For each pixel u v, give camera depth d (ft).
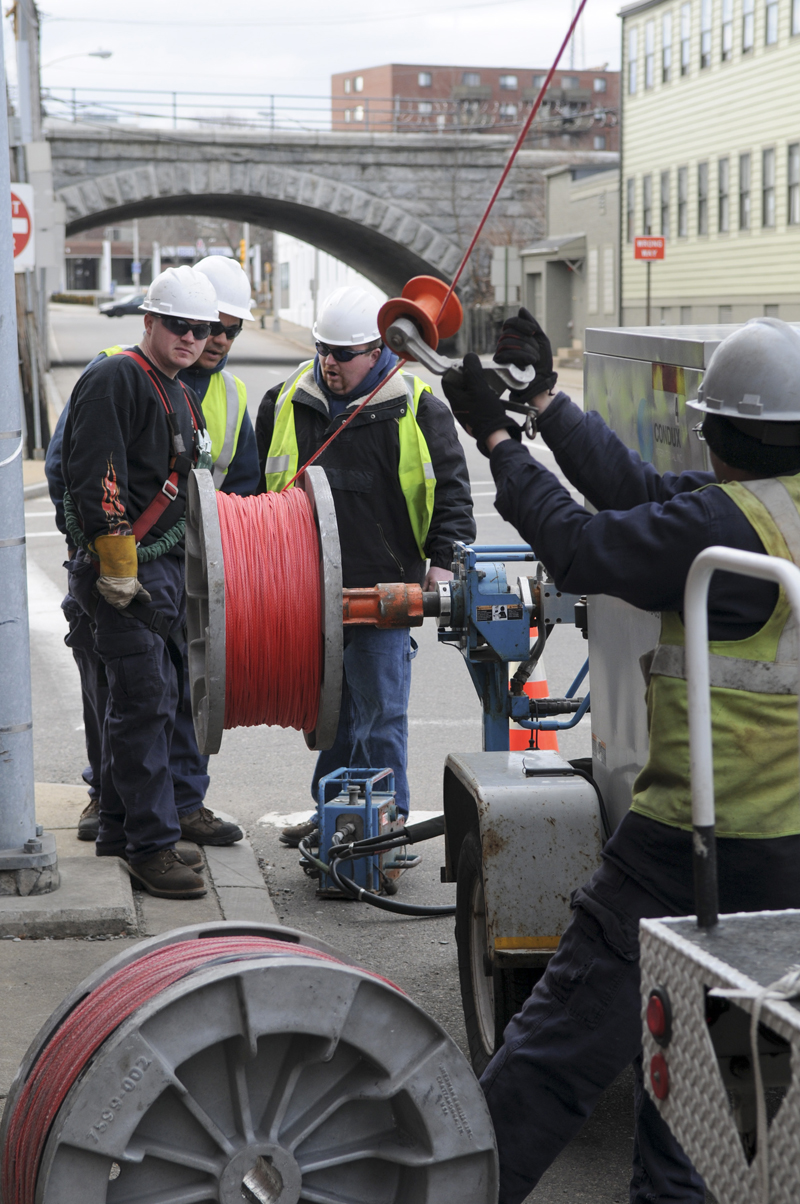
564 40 9.50
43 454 69.00
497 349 9.65
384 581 18.94
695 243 128.77
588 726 26.45
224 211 214.48
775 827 8.93
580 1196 11.46
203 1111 8.03
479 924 13.37
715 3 120.88
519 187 179.01
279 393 19.38
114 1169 8.86
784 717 8.85
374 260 209.36
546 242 167.32
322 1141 8.43
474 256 179.01
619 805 12.45
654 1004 7.21
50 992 14.48
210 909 17.26
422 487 18.60
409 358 10.16
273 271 355.15
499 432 9.70
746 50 115.96
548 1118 9.62
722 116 121.19
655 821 9.23
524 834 12.08
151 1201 8.02
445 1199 8.45
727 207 122.01
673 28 129.49
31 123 75.36
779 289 114.32
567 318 164.14
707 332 12.66
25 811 16.87
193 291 16.66
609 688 12.71
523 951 12.03
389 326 10.14
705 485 9.27
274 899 18.28
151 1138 8.04
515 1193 9.70
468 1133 8.43
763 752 8.86
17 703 16.72
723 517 8.69
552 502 9.25
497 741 15.52
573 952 9.62
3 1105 11.75
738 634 8.82
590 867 12.05
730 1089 7.13
